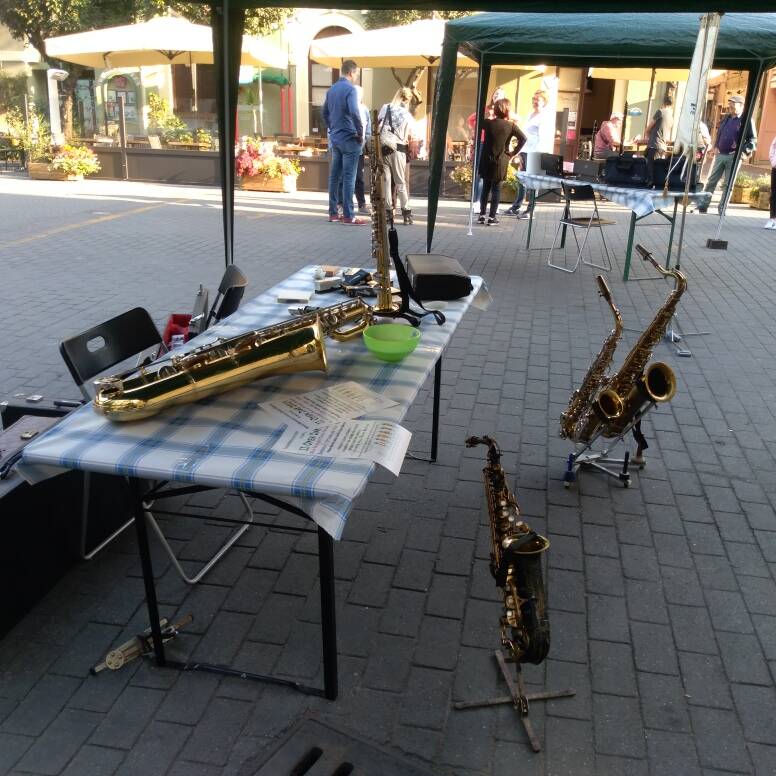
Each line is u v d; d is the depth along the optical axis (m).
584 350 5.73
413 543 3.20
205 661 2.53
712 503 3.56
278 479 1.83
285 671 2.50
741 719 2.35
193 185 15.79
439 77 7.74
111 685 2.42
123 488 3.19
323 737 2.24
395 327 2.71
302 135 19.70
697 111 5.60
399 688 2.43
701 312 6.84
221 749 2.20
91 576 2.93
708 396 4.85
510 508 2.32
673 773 2.16
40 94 19.92
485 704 2.37
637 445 4.07
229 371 2.15
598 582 2.98
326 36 19.08
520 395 4.80
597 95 19.22
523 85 17.20
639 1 4.86
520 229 11.10
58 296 6.80
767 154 22.30
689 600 2.88
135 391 2.12
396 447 2.02
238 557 3.08
